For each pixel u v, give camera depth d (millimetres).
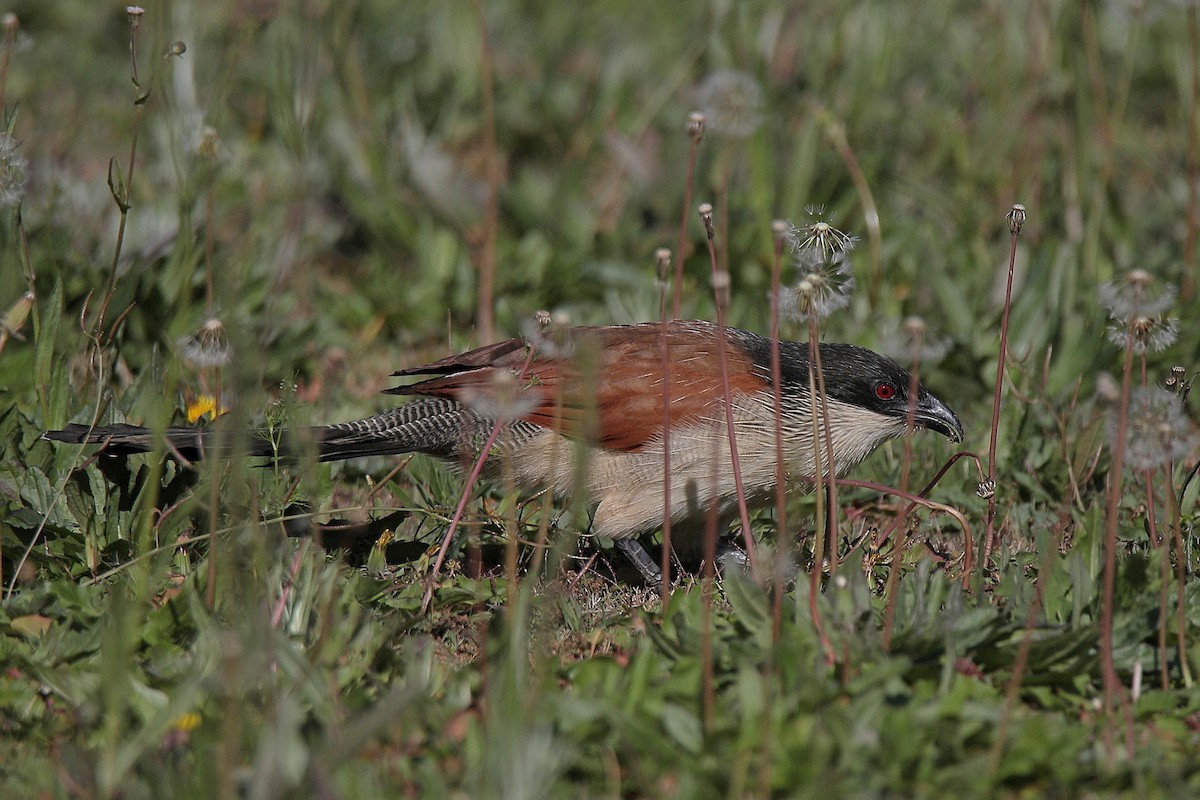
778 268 7102
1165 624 7039
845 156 13477
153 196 14188
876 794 5934
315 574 7434
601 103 16438
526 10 19844
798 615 7234
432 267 13766
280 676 6707
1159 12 14938
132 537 8484
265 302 12320
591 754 6250
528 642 7535
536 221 14375
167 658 7133
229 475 8656
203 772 5723
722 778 5992
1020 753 6145
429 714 6551
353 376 12359
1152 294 6949
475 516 9055
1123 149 16125
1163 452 7039
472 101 16516
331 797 5426
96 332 10688
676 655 7102
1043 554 8086
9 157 8836
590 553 9781
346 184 14352
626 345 9539
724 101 9930
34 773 6137
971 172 15195
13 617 7473
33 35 18500
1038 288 12320
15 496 8719
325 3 14695
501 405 7500
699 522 9742
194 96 14344
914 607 7457
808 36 15930
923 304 13164
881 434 9750
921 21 18906
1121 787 6133
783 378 9578
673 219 14695
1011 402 10914
